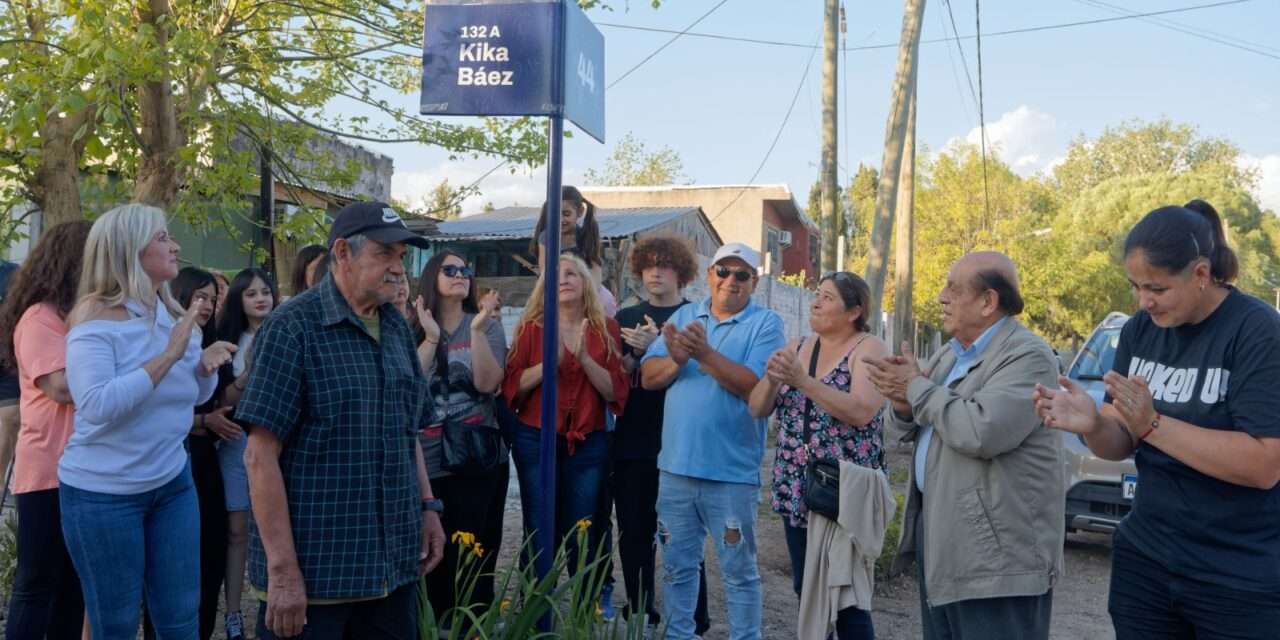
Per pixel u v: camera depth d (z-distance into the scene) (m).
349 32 9.59
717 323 4.97
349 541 3.07
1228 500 3.05
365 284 3.11
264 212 10.87
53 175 8.55
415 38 9.35
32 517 3.86
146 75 7.49
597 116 3.96
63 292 3.85
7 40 7.81
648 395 5.42
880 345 4.40
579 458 5.20
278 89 9.54
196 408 4.87
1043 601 3.56
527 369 5.12
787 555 7.67
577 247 5.82
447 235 15.20
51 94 7.02
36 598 3.90
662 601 5.75
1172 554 3.15
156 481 3.69
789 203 33.47
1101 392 8.27
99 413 3.45
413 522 3.30
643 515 5.40
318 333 3.07
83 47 7.07
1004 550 3.46
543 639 3.82
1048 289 34.16
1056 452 3.57
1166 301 3.09
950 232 33.41
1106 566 8.02
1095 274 34.88
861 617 4.32
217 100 8.89
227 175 8.67
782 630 5.88
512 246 16.31
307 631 3.09
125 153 8.80
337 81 9.73
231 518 5.02
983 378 3.62
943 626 3.75
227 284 5.86
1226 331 3.08
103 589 3.59
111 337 3.59
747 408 4.73
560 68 3.52
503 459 5.31
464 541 4.28
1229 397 3.05
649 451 5.39
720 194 33.09
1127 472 7.55
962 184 33.56
